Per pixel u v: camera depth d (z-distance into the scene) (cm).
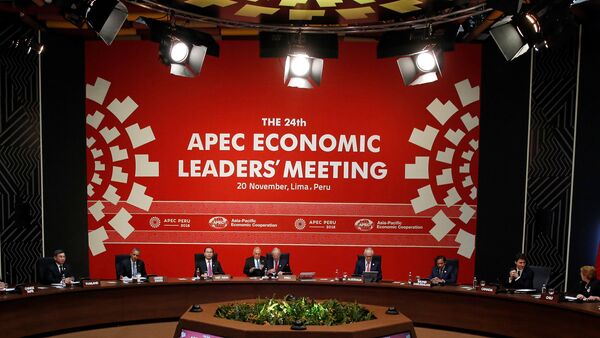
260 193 822
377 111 817
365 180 820
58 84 778
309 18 568
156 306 654
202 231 820
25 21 702
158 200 816
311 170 821
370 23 582
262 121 820
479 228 804
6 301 548
